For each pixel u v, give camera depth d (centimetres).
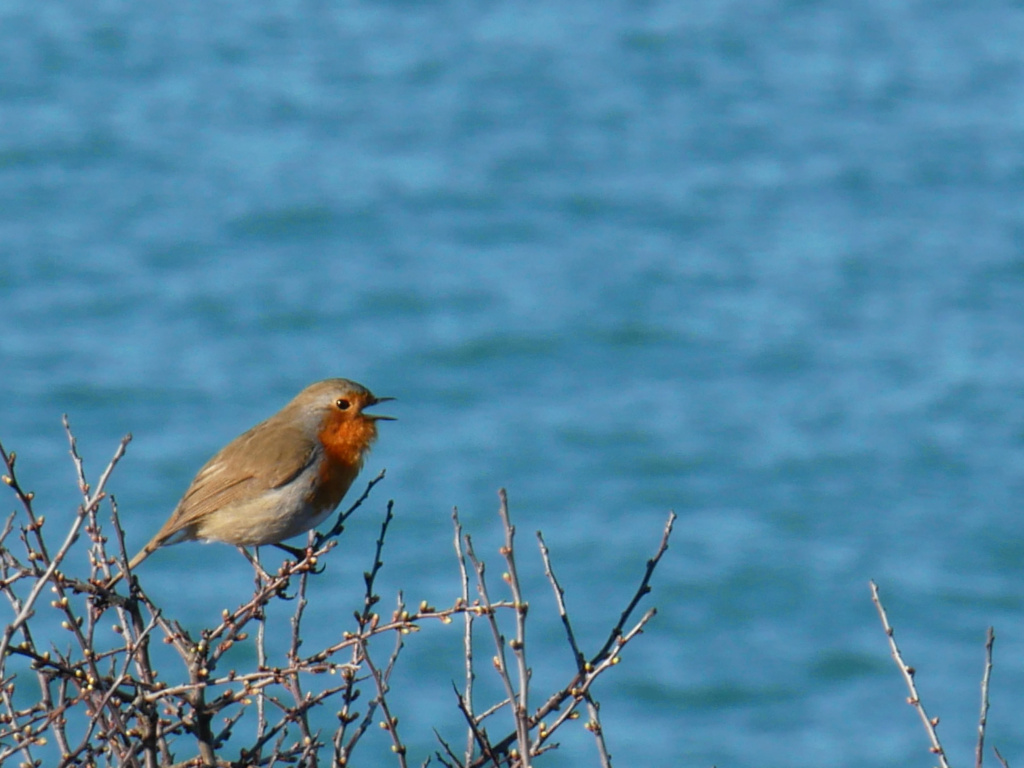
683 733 2548
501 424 3822
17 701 2067
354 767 2256
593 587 2986
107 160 5872
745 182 5875
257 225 5244
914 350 4297
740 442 3722
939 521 3300
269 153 6128
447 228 5338
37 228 5088
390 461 3562
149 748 636
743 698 2662
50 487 3225
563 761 2367
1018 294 4709
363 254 4966
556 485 3462
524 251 5094
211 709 667
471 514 3269
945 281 4819
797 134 6431
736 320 4544
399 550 3030
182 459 3447
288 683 674
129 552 2953
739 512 3353
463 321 4481
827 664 2764
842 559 3133
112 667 669
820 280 4841
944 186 5756
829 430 3769
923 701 2630
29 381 3859
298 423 913
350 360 4172
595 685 2678
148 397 3822
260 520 890
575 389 4053
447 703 2455
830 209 5525
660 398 4000
